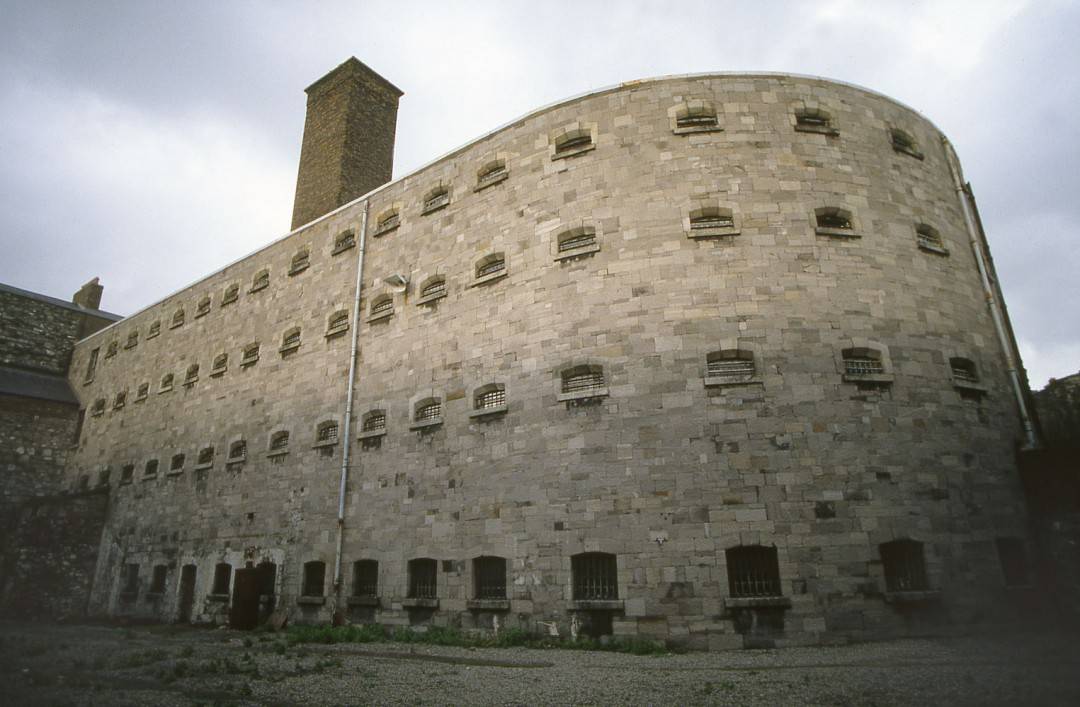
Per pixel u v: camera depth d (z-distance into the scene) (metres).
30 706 8.49
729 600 14.47
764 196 17.83
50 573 28.92
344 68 30.48
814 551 14.88
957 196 20.61
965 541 15.80
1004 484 16.92
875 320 16.98
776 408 15.89
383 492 20.45
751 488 15.35
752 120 18.67
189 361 30.73
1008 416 18.08
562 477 16.75
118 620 27.20
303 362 24.92
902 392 16.50
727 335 16.55
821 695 8.80
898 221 18.41
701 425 15.95
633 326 17.12
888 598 14.61
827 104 19.14
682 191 18.06
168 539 27.55
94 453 34.59
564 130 19.92
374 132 30.45
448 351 20.36
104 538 30.95
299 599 21.25
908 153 19.61
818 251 17.38
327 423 23.06
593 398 16.94
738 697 8.88
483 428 18.66
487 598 17.30
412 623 18.30
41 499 29.62
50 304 41.28
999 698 8.12
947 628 14.72
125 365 35.19
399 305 22.38
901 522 15.38
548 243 19.05
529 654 14.08
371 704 8.82
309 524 22.16
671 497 15.61
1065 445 16.77
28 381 37.66
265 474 24.52
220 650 15.48
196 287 32.25
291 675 11.30
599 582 15.79
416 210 23.25
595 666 12.17
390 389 21.53
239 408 26.88
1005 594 15.62
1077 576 15.83
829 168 18.36
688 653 13.99
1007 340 19.16
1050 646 12.42
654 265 17.48
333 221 26.34
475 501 18.16
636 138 18.91
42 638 18.73
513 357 18.64
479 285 20.23
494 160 21.30
